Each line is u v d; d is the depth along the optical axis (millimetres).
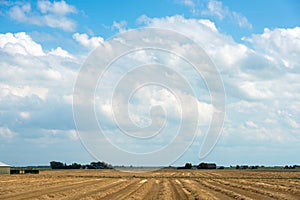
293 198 41000
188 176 99500
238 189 54469
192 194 46219
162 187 58562
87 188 55969
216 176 100562
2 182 69562
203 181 75812
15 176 97500
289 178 89562
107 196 44344
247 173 123938
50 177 91375
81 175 103562
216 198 41469
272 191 50062
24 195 44469
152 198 41875
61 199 40500
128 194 46844
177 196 44000
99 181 74438
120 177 91500
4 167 118938
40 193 47281
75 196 43812
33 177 91250
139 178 87375
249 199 39719
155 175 105375
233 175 107000
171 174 113750
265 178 89750
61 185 62406
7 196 43219
